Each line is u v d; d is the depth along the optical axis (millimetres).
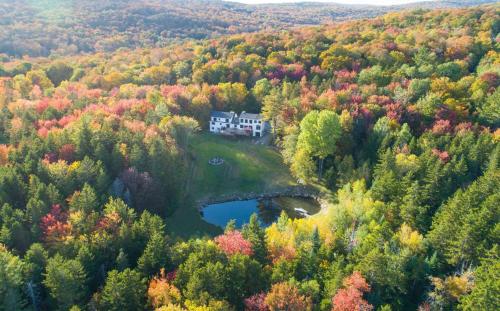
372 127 106750
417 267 59188
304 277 60000
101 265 62438
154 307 52844
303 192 105250
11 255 56250
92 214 68125
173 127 102188
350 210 75062
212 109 133875
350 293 51875
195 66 155000
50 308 57375
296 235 68750
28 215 68125
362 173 93938
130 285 53500
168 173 91125
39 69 159125
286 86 127625
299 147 105562
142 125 100062
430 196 79438
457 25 187250
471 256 61594
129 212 70625
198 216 95562
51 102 113188
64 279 53250
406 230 67062
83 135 88250
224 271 56344
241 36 186250
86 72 159875
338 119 102125
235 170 111375
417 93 122438
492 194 72125
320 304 53625
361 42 170000
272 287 54219
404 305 58406
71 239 63156
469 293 55625
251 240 63719
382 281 56656
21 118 99500
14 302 51156
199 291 52781
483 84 125438
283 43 171750
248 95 136875
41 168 78375
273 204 101750
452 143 96562
